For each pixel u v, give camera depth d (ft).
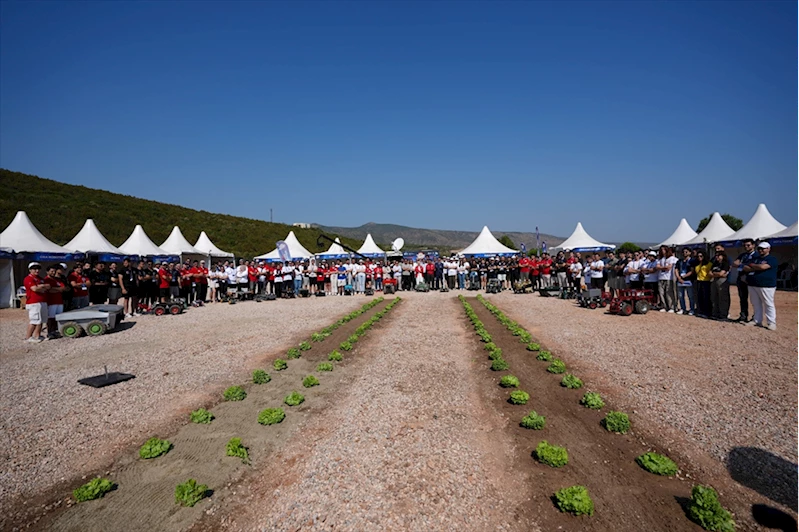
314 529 13.99
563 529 13.69
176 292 72.49
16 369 33.71
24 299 74.49
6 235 77.00
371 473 17.24
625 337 38.75
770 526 13.41
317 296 88.48
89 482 16.78
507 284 100.07
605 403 23.62
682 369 28.58
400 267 99.09
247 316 60.23
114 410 24.72
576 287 74.74
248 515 14.88
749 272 41.39
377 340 41.86
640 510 14.47
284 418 23.07
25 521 14.87
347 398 25.79
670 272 52.06
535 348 35.50
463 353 35.94
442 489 16.02
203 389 28.22
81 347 41.32
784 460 17.02
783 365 28.55
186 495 15.61
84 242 87.51
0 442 20.84
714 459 17.37
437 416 22.74
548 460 17.38
